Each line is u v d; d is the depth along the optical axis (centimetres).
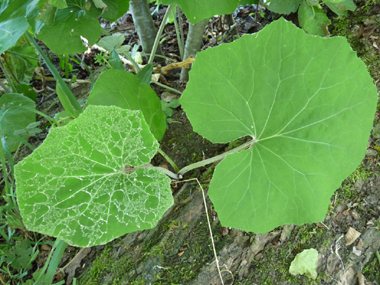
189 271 41
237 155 34
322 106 33
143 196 32
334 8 49
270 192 35
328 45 30
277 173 35
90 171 30
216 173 33
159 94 63
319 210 35
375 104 32
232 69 32
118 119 28
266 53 31
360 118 32
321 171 34
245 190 34
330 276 42
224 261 41
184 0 37
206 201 45
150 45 67
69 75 69
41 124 60
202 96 33
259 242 42
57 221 29
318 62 31
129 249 43
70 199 30
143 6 60
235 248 41
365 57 50
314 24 48
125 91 40
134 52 63
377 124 47
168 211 46
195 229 43
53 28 42
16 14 44
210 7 37
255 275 41
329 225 44
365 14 53
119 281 40
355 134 33
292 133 35
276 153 35
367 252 44
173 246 42
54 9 40
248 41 30
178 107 59
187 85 32
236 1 37
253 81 32
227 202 34
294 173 35
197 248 42
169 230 43
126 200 31
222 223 35
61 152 28
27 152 56
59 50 43
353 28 53
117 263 42
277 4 47
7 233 46
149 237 44
